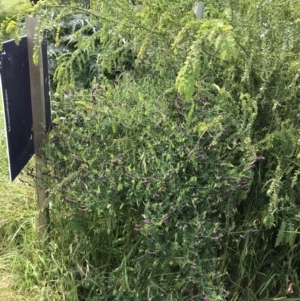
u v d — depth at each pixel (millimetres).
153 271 1662
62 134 1788
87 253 1776
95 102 1843
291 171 1678
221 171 1556
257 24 1614
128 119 1685
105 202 1597
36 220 2012
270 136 1558
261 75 1555
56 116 1934
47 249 1897
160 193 1554
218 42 1245
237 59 1587
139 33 1707
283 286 1802
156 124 1648
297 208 1647
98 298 1709
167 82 1771
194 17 1590
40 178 1819
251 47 1597
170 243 1562
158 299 1630
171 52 1707
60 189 1715
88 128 1747
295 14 1699
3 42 1590
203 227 1523
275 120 1635
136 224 1606
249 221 1696
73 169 1735
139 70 2100
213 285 1556
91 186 1632
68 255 1850
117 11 1693
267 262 1807
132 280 1697
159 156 1629
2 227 2131
